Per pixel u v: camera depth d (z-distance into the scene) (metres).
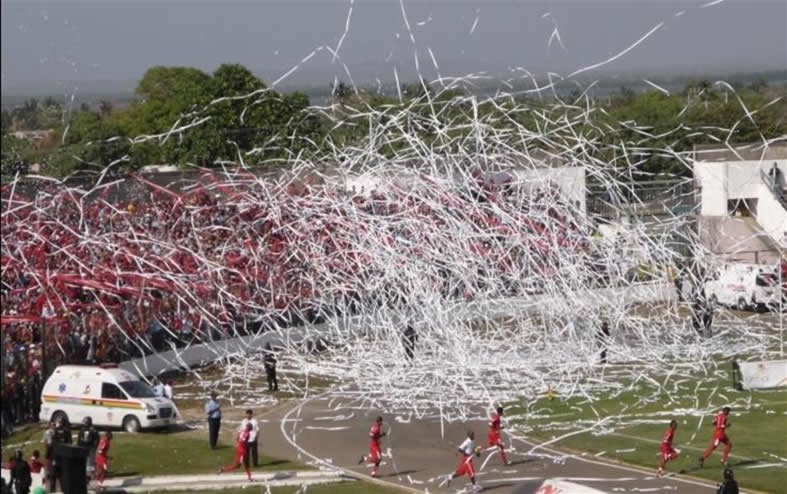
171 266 101.75
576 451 66.81
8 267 96.88
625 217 114.88
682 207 122.19
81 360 84.38
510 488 58.22
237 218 110.94
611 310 100.00
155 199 126.19
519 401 82.00
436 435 72.19
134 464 64.31
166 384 82.69
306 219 106.00
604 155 126.31
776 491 55.97
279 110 143.00
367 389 87.31
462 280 98.12
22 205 113.56
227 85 147.62
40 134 159.12
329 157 118.25
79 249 101.69
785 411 76.25
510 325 100.19
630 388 85.31
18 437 70.62
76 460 54.09
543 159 117.88
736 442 67.50
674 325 104.06
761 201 120.38
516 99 118.88
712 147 133.00
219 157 142.75
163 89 171.62
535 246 99.44
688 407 78.50
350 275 103.00
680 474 60.34
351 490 58.62
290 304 102.25
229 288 102.62
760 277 114.56
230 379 90.94
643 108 138.25
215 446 68.44
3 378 73.88
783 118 136.38
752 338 103.31
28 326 84.69
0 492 55.38
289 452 68.12
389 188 104.31
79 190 116.06
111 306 91.12
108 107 169.12
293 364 95.94
